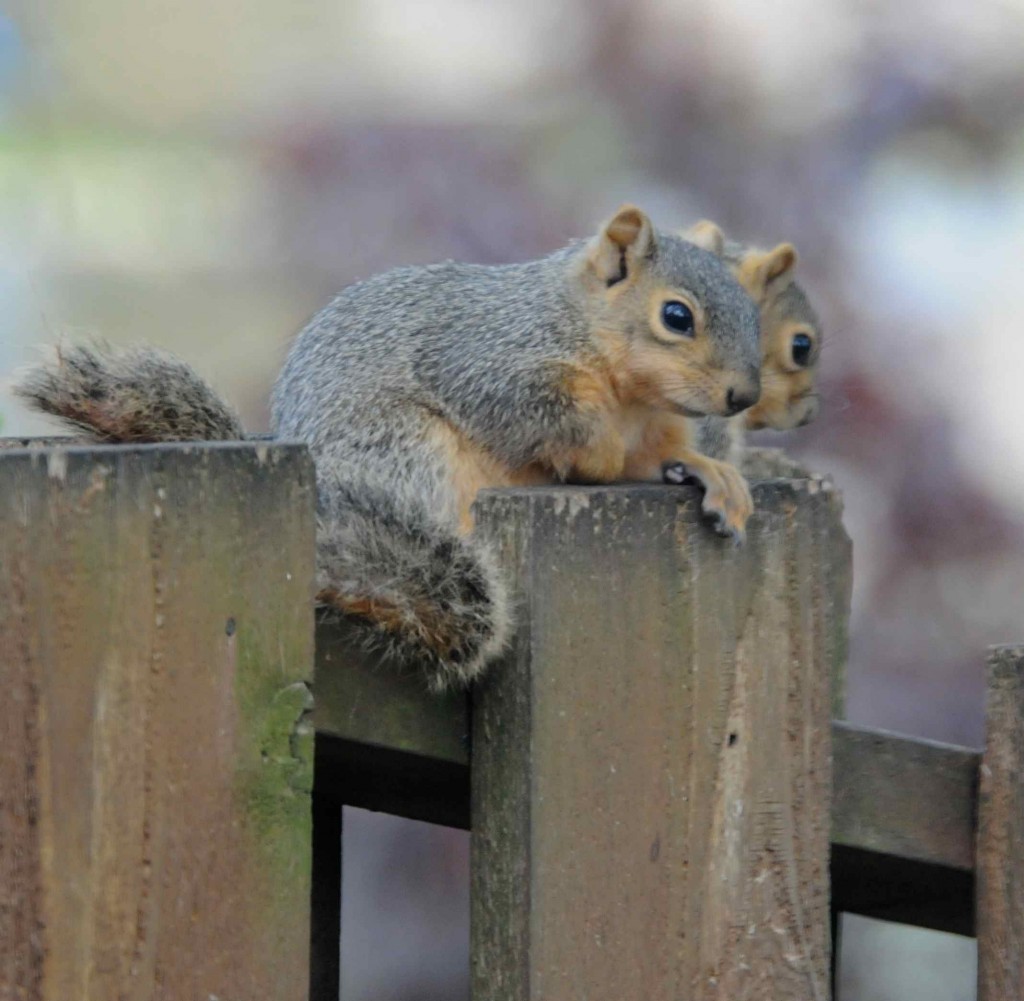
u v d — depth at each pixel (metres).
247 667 4.23
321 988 6.35
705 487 5.17
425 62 12.85
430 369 7.81
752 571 5.29
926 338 11.98
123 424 5.61
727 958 5.24
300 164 12.31
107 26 17.12
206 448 4.16
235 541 4.20
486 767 4.91
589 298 7.68
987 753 5.66
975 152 12.51
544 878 4.86
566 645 4.91
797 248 12.07
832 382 11.70
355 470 7.76
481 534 4.96
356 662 4.75
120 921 4.06
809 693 5.40
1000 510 11.51
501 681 4.88
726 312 7.70
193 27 16.69
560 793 4.89
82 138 16.97
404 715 4.83
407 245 11.90
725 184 12.16
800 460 11.27
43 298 15.77
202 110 16.73
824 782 5.44
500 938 4.89
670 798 5.12
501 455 7.74
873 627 11.41
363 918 11.64
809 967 5.40
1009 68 12.42
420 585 4.69
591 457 7.71
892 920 6.68
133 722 4.06
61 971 3.97
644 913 5.06
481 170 12.06
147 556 4.07
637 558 5.05
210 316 15.14
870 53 12.35
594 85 12.25
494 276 8.12
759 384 7.72
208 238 15.74
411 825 11.74
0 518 3.87
